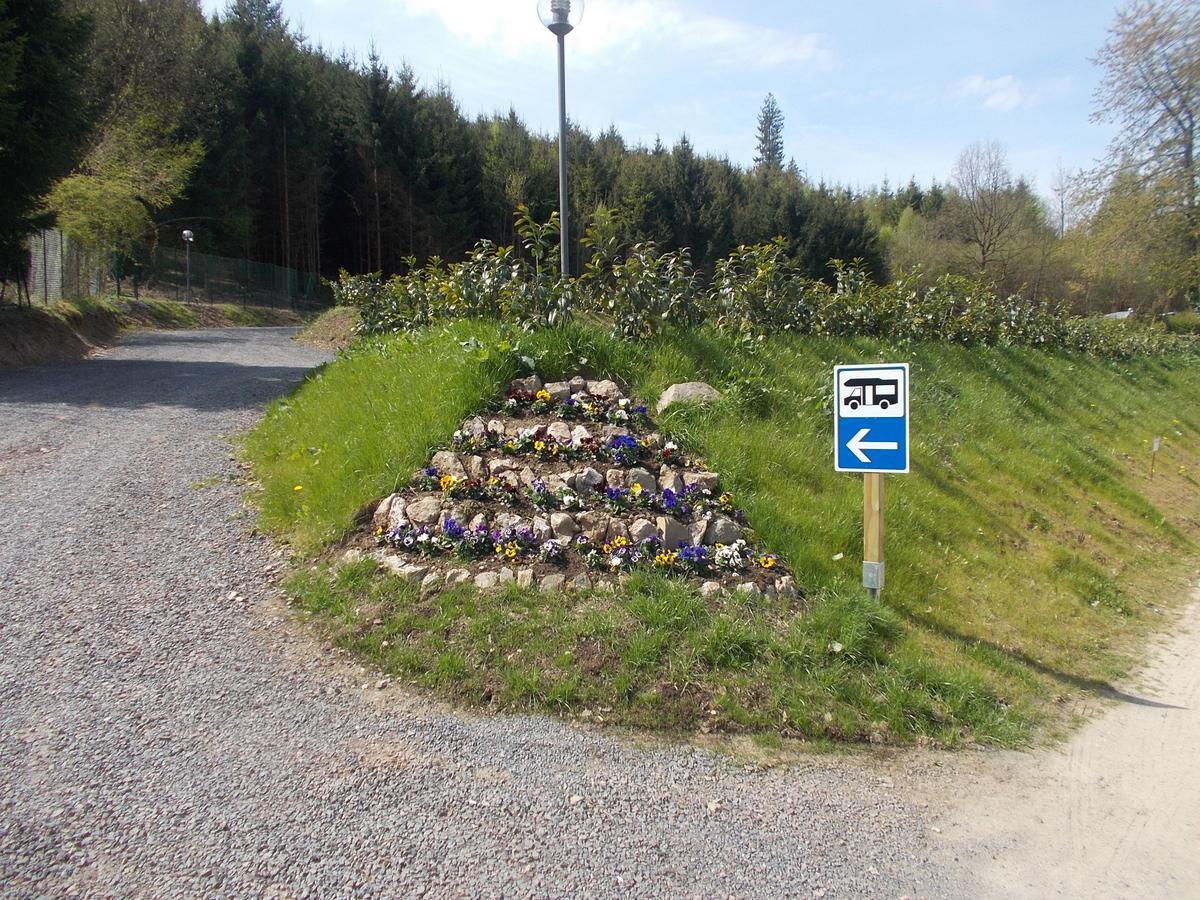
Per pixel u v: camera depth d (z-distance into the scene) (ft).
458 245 138.00
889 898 9.52
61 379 41.70
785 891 9.46
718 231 143.13
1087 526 30.19
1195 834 11.48
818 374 29.35
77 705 12.43
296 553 18.61
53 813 9.95
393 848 9.68
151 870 9.08
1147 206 97.96
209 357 57.21
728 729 13.23
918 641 17.07
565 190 26.89
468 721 12.81
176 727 12.03
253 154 130.21
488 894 9.01
